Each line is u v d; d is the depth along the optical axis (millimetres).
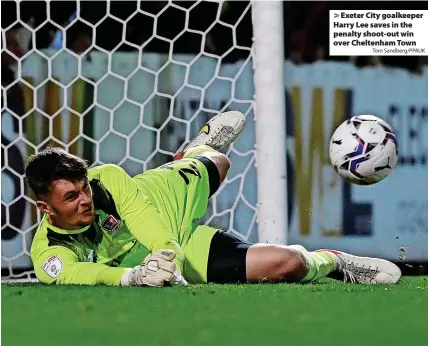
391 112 22953
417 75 23141
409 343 8602
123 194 13805
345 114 22688
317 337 8711
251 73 22094
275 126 17641
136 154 21484
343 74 22703
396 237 22594
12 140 20953
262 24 17750
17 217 20734
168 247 13461
